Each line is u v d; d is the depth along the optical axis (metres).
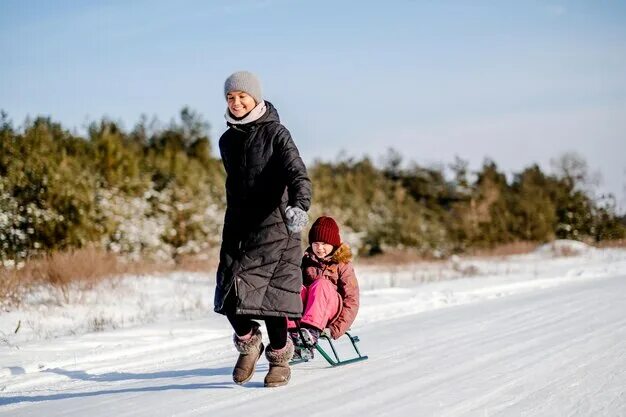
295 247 5.86
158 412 5.28
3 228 21.80
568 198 49.00
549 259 34.59
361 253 45.53
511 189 65.25
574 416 4.98
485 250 46.94
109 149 29.73
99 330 11.68
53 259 18.12
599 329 9.13
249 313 5.61
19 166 23.09
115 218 26.98
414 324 10.52
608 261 29.16
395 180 71.31
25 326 12.33
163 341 9.77
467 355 7.46
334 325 6.90
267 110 5.91
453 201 67.25
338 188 50.53
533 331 9.18
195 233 31.45
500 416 4.95
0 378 7.52
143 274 22.55
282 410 5.15
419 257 43.81
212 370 7.41
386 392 5.69
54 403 5.93
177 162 34.00
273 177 5.75
